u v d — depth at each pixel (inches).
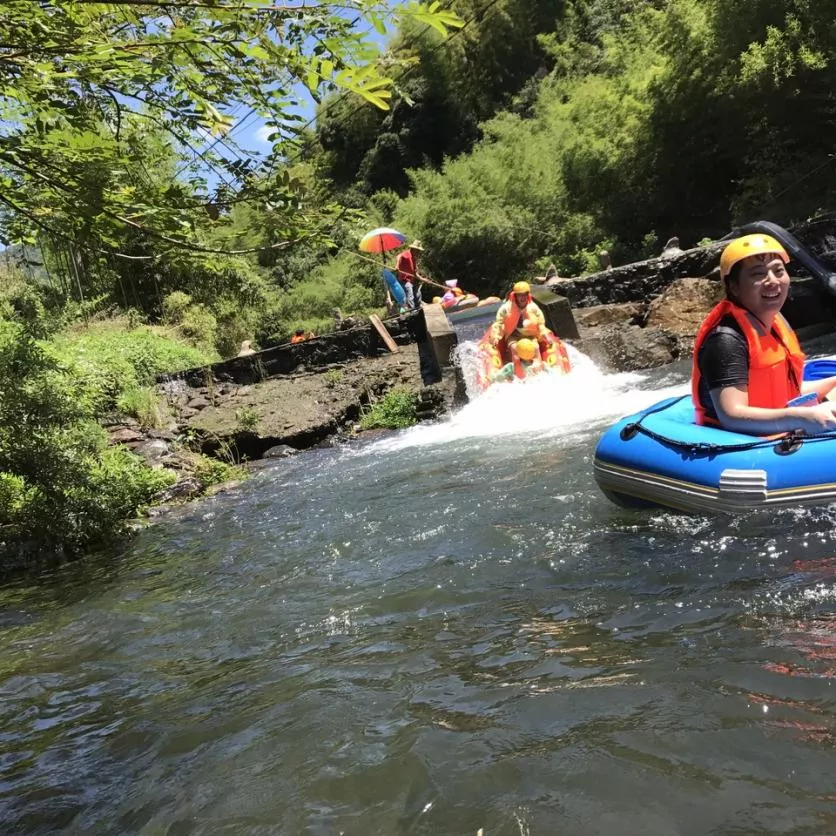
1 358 272.1
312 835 70.7
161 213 111.1
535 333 421.4
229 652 130.7
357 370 519.2
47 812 85.7
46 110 96.4
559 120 1121.4
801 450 130.0
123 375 509.0
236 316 1029.2
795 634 92.4
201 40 84.3
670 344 451.2
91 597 194.2
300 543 201.0
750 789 65.2
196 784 85.3
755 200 707.4
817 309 457.7
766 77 647.1
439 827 68.3
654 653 94.9
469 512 189.0
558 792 70.1
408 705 94.2
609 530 149.6
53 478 265.9
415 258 671.8
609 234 929.5
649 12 958.4
